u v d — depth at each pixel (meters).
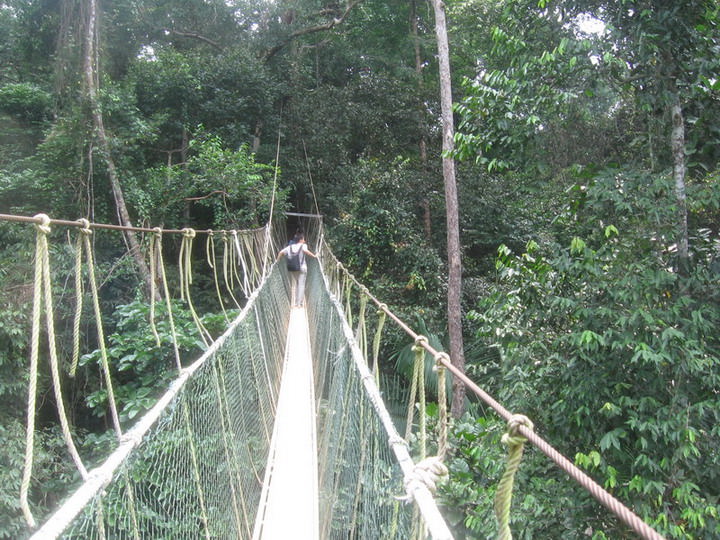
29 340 7.00
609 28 3.77
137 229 2.98
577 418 3.69
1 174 9.56
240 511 3.06
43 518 5.78
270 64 15.53
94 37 10.49
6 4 12.83
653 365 3.58
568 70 3.92
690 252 3.94
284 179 13.97
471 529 4.01
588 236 4.13
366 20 17.27
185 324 6.39
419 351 2.06
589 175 4.24
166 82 12.45
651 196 3.89
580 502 3.62
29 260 7.82
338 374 3.61
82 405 7.69
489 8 12.34
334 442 3.38
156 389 5.79
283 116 14.64
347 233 11.51
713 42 3.84
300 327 8.27
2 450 5.93
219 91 13.16
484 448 4.43
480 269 12.01
